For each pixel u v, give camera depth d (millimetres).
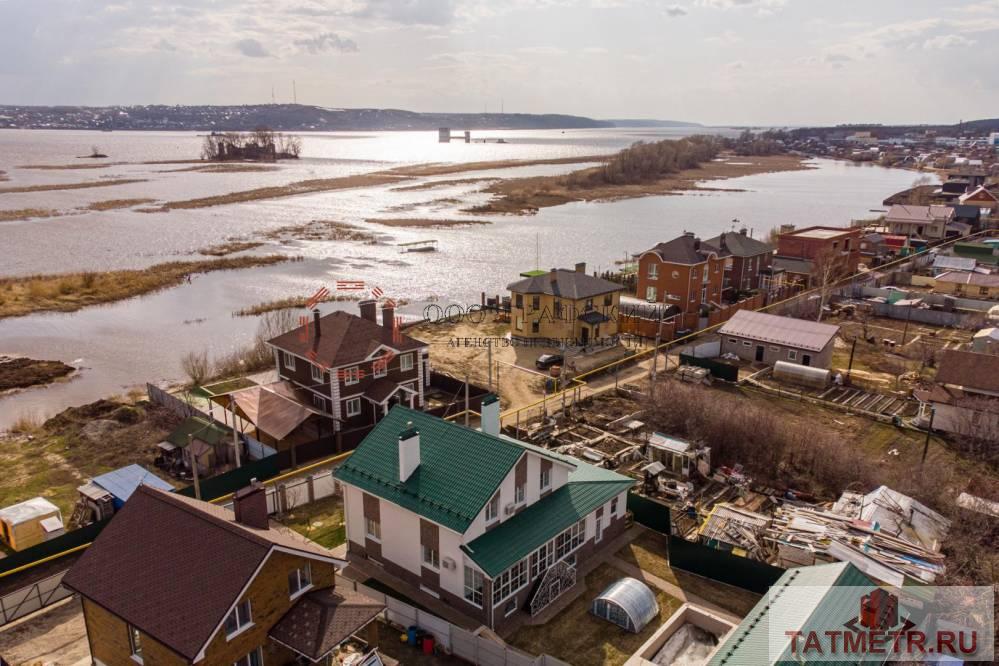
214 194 192125
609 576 31328
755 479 40219
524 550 27641
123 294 87062
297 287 92750
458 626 27281
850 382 56781
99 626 23516
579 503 31531
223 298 87250
